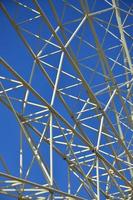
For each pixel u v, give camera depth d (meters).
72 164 28.36
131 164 29.11
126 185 30.31
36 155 21.98
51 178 21.83
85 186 27.19
